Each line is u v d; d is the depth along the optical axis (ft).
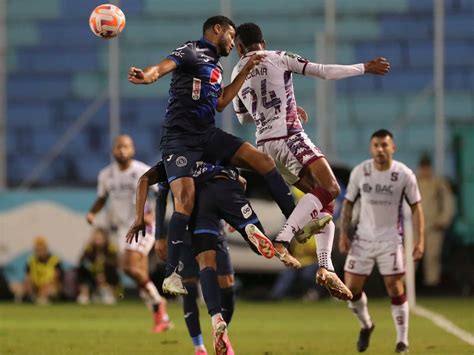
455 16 309.83
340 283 117.19
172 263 114.93
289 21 310.65
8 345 144.66
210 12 314.76
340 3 311.68
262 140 120.37
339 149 301.84
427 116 300.61
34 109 313.53
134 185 177.88
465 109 300.81
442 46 274.16
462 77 304.71
